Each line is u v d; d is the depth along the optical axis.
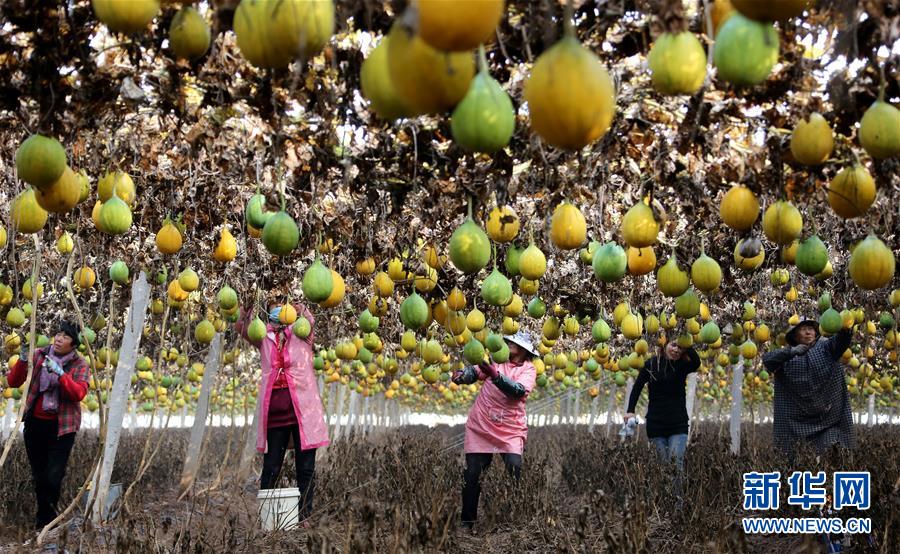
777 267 6.57
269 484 6.35
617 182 4.83
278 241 3.85
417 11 1.62
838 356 6.47
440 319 5.44
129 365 6.61
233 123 4.33
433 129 3.90
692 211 4.42
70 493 7.98
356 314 8.13
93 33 3.11
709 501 6.33
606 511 5.81
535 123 1.94
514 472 7.04
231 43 3.47
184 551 4.79
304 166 4.39
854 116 3.15
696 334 7.55
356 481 8.23
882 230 5.26
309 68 3.48
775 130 3.51
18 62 3.05
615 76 3.59
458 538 5.75
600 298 6.90
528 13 2.83
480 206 4.16
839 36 2.82
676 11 2.38
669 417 7.66
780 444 6.65
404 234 5.33
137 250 6.30
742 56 2.32
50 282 7.92
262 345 6.54
